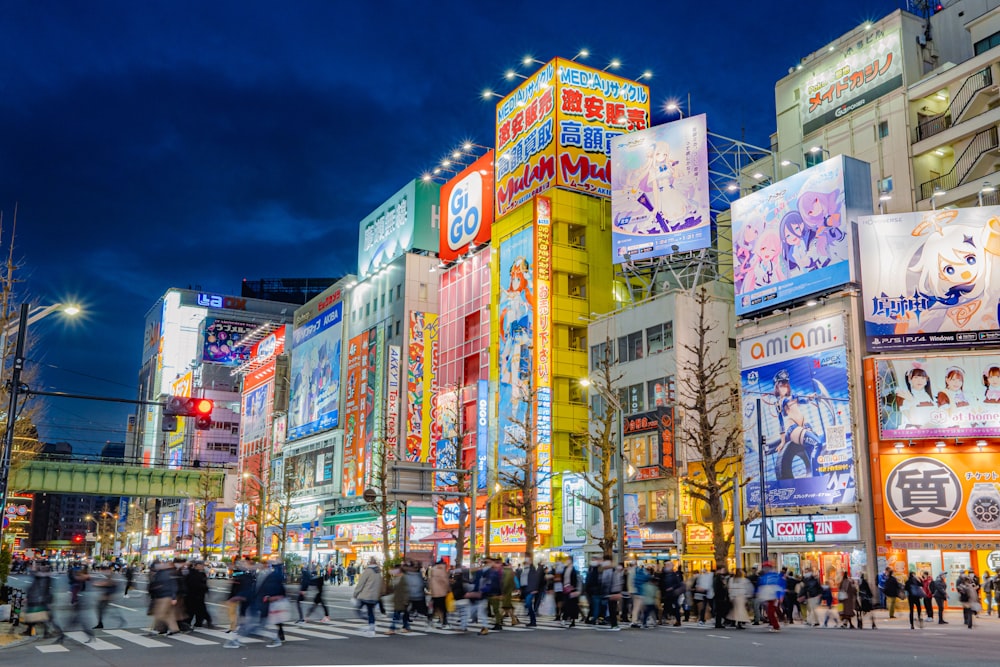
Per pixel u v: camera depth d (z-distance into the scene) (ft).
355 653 56.18
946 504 117.08
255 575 65.82
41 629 79.51
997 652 56.65
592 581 78.95
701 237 167.22
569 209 202.49
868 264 128.16
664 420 150.82
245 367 423.64
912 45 160.86
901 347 124.77
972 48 159.74
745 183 192.85
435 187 282.56
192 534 409.90
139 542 556.51
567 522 169.58
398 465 119.03
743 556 138.72
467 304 233.96
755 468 137.08
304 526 303.07
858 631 78.54
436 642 64.44
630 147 179.11
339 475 280.92
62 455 257.14
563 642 63.67
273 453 347.97
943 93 154.51
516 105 222.69
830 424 127.03
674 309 160.45
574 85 210.79
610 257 205.87
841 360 127.24
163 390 606.96
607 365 139.23
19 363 86.53
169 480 274.77
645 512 154.30
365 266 304.30
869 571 118.52
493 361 204.95
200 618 80.07
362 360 274.98
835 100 170.50
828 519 124.57
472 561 118.73
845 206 131.13
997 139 142.20
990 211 125.39
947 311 124.06
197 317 627.46
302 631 76.69
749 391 139.95
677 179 172.14
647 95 219.82
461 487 160.45
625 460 144.77
